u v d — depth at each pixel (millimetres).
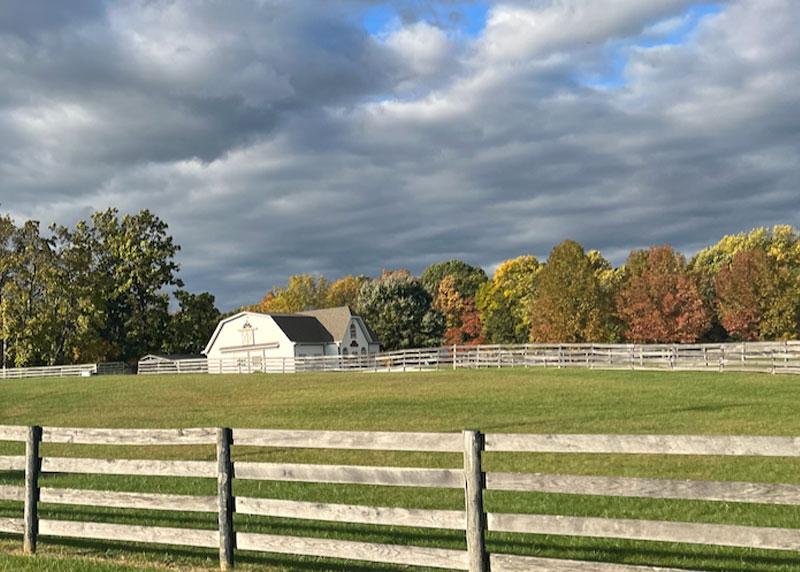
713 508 12414
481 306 103938
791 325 70938
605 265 102188
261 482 15906
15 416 33406
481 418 26953
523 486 7770
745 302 71875
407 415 28625
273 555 9984
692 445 7172
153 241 88250
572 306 70938
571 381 40531
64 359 79500
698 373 42625
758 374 40719
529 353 55594
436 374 49781
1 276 78625
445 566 8070
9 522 10664
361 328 82875
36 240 79438
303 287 127812
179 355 85500
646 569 7121
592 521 7434
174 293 87750
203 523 12430
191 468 9672
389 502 13586
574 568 7414
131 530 9898
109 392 44094
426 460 18438
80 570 8977
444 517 8156
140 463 9969
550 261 73188
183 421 29328
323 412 30500
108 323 90062
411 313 88562
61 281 77750
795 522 11312
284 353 75938
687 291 70750
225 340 80125
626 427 23312
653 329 70250
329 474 8773
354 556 8594
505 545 10422
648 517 11914
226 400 37625
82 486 16016
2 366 83750
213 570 9273
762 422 23453
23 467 10633
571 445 7637
